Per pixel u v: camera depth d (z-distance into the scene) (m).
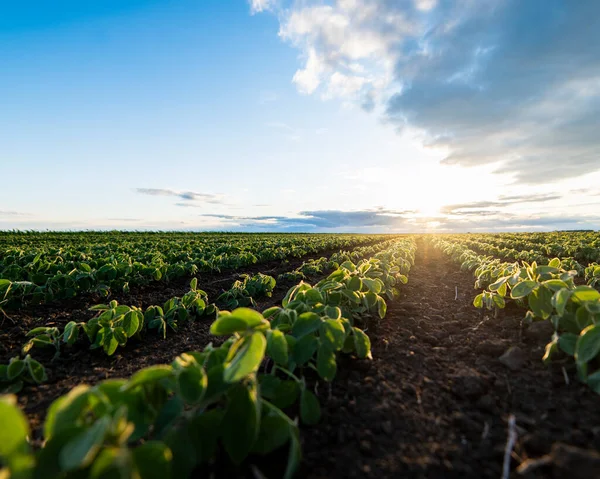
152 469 1.13
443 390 2.23
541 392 2.12
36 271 5.52
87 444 0.99
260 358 1.44
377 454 1.62
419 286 6.39
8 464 1.04
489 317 3.77
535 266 3.32
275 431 1.47
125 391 1.41
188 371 1.49
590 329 2.02
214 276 7.84
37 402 2.44
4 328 3.98
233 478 1.46
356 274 3.68
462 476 1.48
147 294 6.00
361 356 2.39
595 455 1.43
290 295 3.16
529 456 1.59
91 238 20.22
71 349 3.47
